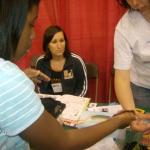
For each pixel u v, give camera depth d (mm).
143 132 1166
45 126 670
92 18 2527
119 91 1401
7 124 646
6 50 680
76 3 2488
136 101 1732
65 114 1431
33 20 705
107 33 2537
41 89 2248
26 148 793
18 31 668
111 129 865
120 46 1454
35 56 2518
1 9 643
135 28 1441
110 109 1489
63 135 711
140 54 1495
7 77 639
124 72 1433
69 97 1621
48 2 2492
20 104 640
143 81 1691
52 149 693
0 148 723
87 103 1562
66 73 2350
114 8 2443
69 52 2393
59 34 2291
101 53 2625
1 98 630
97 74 2451
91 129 803
